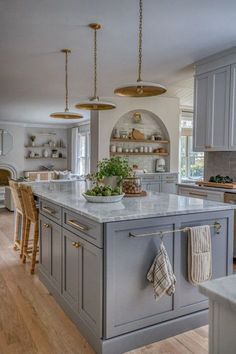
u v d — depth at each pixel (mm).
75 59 3949
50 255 2836
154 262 2045
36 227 3354
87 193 2498
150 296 2094
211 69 3896
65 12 2662
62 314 2480
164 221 2104
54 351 2004
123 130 6293
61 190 3285
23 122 10227
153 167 6617
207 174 4578
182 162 7773
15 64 4156
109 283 1914
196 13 2682
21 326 2301
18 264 3668
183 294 2244
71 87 5520
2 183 9758
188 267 2225
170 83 5230
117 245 1938
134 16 2746
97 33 3117
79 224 2172
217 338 784
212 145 3918
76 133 10625
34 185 3859
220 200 3732
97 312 1972
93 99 3393
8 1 2461
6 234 5105
